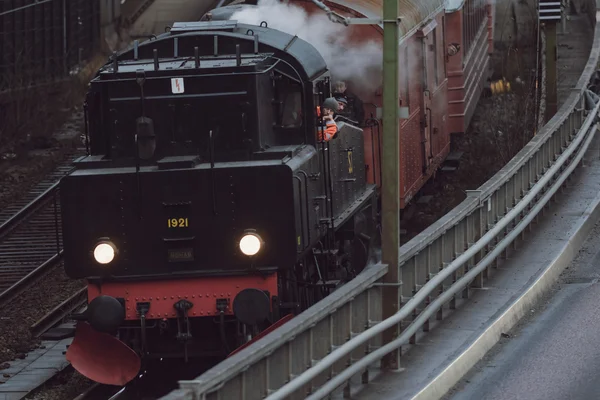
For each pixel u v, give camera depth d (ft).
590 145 235.61
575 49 354.74
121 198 133.18
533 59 332.60
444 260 139.33
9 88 303.27
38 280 198.39
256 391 91.09
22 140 296.51
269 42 145.59
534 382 117.29
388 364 117.50
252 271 131.95
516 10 357.41
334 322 107.34
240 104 137.49
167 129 138.00
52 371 149.79
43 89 323.57
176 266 132.98
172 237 132.98
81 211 133.39
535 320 140.46
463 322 134.21
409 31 187.42
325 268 147.74
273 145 142.31
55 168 273.33
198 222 132.77
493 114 286.25
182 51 146.20
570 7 415.44
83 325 134.10
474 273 141.28
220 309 132.26
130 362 132.67
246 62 139.13
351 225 163.84
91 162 136.87
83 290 187.62
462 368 120.57
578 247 172.96
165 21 349.00
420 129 202.80
